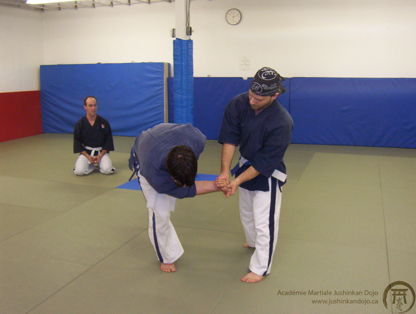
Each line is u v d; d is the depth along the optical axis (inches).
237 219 138.4
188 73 191.3
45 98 340.8
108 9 332.2
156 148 81.0
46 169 210.8
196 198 160.4
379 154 255.9
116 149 272.1
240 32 306.3
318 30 290.7
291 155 252.4
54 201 156.4
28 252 111.4
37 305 85.8
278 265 104.8
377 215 141.6
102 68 322.7
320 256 109.9
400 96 273.7
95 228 129.4
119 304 86.6
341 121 287.7
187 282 96.1
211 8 308.3
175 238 101.7
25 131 325.7
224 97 307.0
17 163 225.1
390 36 278.1
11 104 308.8
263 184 92.8
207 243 118.9
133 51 333.7
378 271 101.0
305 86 289.4
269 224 94.2
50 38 350.6
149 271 101.7
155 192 93.7
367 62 285.6
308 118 293.0
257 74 84.4
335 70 292.7
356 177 195.3
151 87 315.3
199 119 315.9
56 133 344.5
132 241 119.8
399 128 277.7
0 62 307.3
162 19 321.4
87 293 90.9
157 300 88.3
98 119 196.4
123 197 161.9
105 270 101.8
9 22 313.7
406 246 115.6
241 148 96.7
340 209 148.3
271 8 296.4
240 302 87.6
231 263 106.2
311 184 182.9
